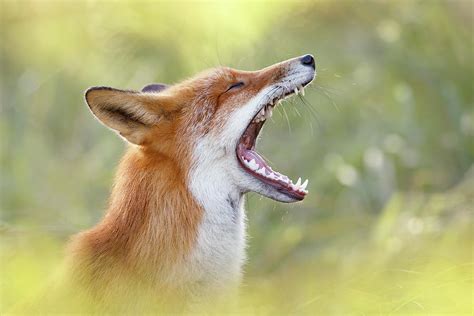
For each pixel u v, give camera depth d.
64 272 13.90
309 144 26.20
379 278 15.13
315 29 27.42
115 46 27.92
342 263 20.97
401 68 27.67
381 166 25.02
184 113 14.68
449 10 28.97
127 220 13.87
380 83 27.30
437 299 13.59
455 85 27.58
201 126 14.70
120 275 13.57
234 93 15.09
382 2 28.52
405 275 15.14
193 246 13.96
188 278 13.85
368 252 21.06
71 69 29.53
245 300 15.52
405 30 28.16
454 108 26.92
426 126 26.80
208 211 14.30
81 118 29.88
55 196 27.33
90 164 27.77
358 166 25.38
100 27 28.00
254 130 15.59
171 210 13.90
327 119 26.38
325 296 15.12
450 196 21.95
